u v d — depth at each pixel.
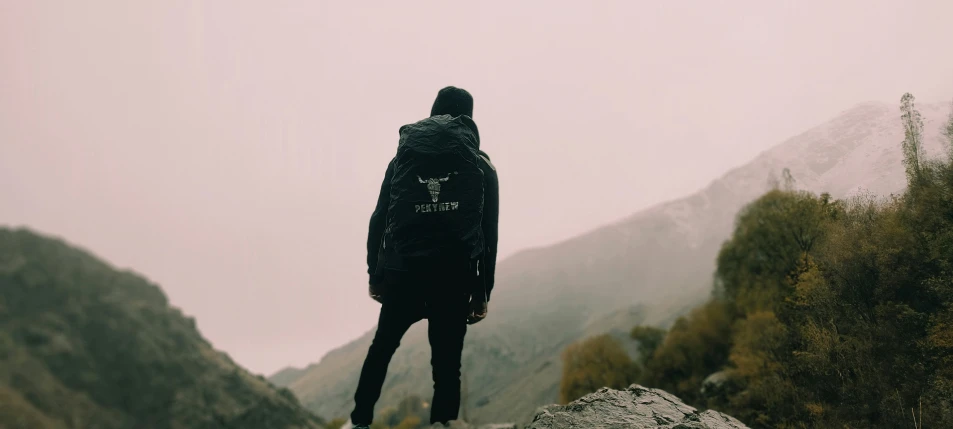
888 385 5.32
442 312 3.16
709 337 44.47
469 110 3.84
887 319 5.55
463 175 3.07
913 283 5.40
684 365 48.81
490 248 3.41
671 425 4.18
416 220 2.96
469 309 3.70
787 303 9.36
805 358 6.99
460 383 3.33
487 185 3.35
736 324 32.12
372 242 3.45
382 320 3.30
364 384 3.38
